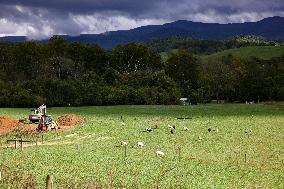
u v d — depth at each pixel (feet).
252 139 222.69
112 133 246.06
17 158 167.43
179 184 129.39
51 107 485.15
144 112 398.21
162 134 240.73
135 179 133.69
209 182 132.57
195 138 225.76
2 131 254.88
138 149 192.54
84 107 479.00
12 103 485.15
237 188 126.11
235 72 638.53
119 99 520.01
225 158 172.45
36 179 126.93
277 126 280.31
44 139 226.17
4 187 111.96
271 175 143.23
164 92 542.57
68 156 173.58
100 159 167.53
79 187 120.06
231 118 335.47
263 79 620.49
